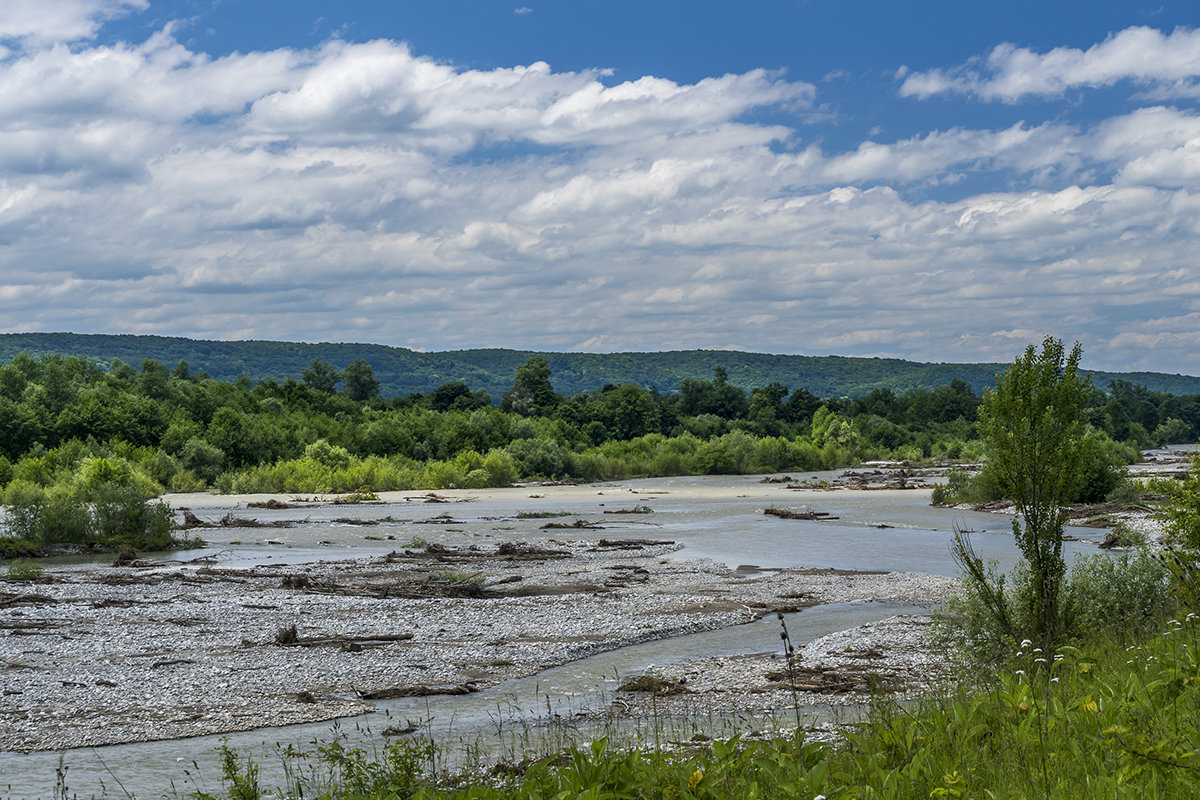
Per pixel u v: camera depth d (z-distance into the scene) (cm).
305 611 2734
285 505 7262
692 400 18838
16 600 2873
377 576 3525
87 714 1622
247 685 1830
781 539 4694
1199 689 796
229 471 9400
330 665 2009
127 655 2120
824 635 2330
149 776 1281
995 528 5028
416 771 891
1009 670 1165
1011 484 1285
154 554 4353
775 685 1728
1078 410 1270
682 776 674
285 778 1237
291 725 1556
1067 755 677
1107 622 1488
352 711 1636
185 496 8225
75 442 9156
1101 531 4631
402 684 1839
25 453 9175
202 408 11144
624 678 1889
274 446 10231
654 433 14462
